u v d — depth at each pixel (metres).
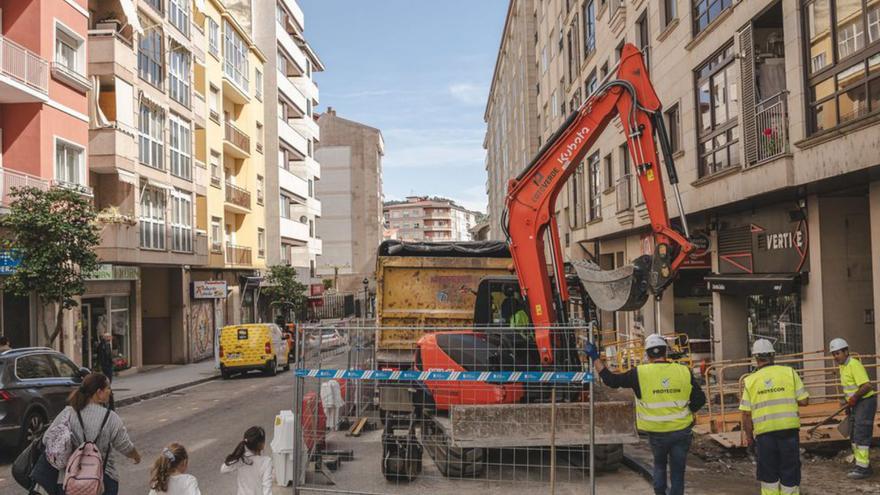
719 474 9.02
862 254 12.70
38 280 15.55
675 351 15.66
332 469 8.55
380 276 12.09
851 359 8.86
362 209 82.88
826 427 9.99
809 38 12.02
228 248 36.66
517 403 8.29
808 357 13.02
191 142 30.84
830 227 12.79
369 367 10.80
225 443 11.66
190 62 30.81
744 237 15.75
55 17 20.31
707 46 16.25
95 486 5.40
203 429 13.27
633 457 9.40
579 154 8.95
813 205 12.95
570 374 7.27
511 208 9.19
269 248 44.94
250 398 18.31
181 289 30.61
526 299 9.00
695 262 18.17
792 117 12.33
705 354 19.08
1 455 11.16
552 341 8.49
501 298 10.27
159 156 27.39
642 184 8.40
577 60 30.45
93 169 23.81
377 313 12.02
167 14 28.50
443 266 12.08
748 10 14.05
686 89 17.75
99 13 24.95
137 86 25.39
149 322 30.45
